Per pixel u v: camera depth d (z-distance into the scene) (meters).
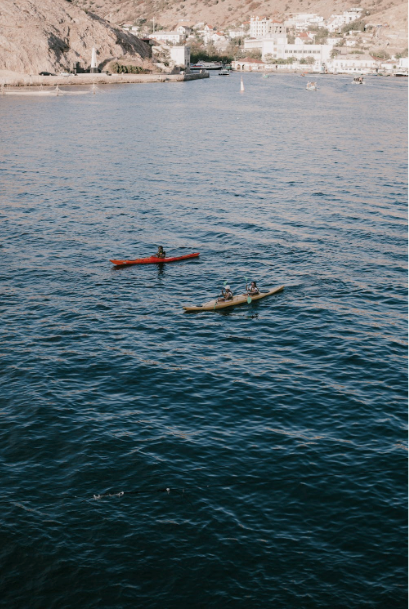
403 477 23.53
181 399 28.98
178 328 36.62
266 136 111.19
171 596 18.33
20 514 21.45
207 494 22.55
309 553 19.89
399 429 26.75
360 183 74.06
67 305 39.59
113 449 25.06
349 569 19.27
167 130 117.19
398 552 19.94
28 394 29.09
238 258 48.69
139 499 22.25
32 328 36.22
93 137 107.94
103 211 61.66
